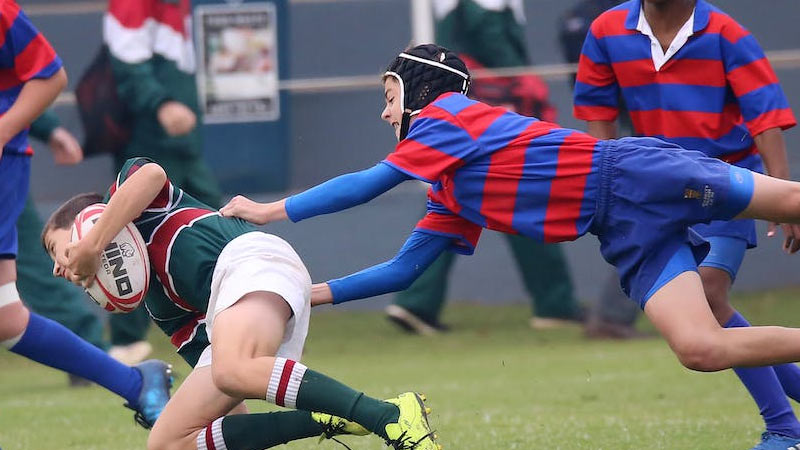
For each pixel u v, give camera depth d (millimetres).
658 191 15148
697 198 15156
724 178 15203
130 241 15227
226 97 43125
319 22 45562
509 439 20234
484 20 39281
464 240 16750
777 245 44094
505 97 39562
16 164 18906
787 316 39906
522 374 30312
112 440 21969
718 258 17797
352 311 44750
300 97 44094
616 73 18562
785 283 44094
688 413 22844
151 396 19328
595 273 44219
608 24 18594
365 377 30531
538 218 15578
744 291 44188
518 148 15586
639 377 28750
